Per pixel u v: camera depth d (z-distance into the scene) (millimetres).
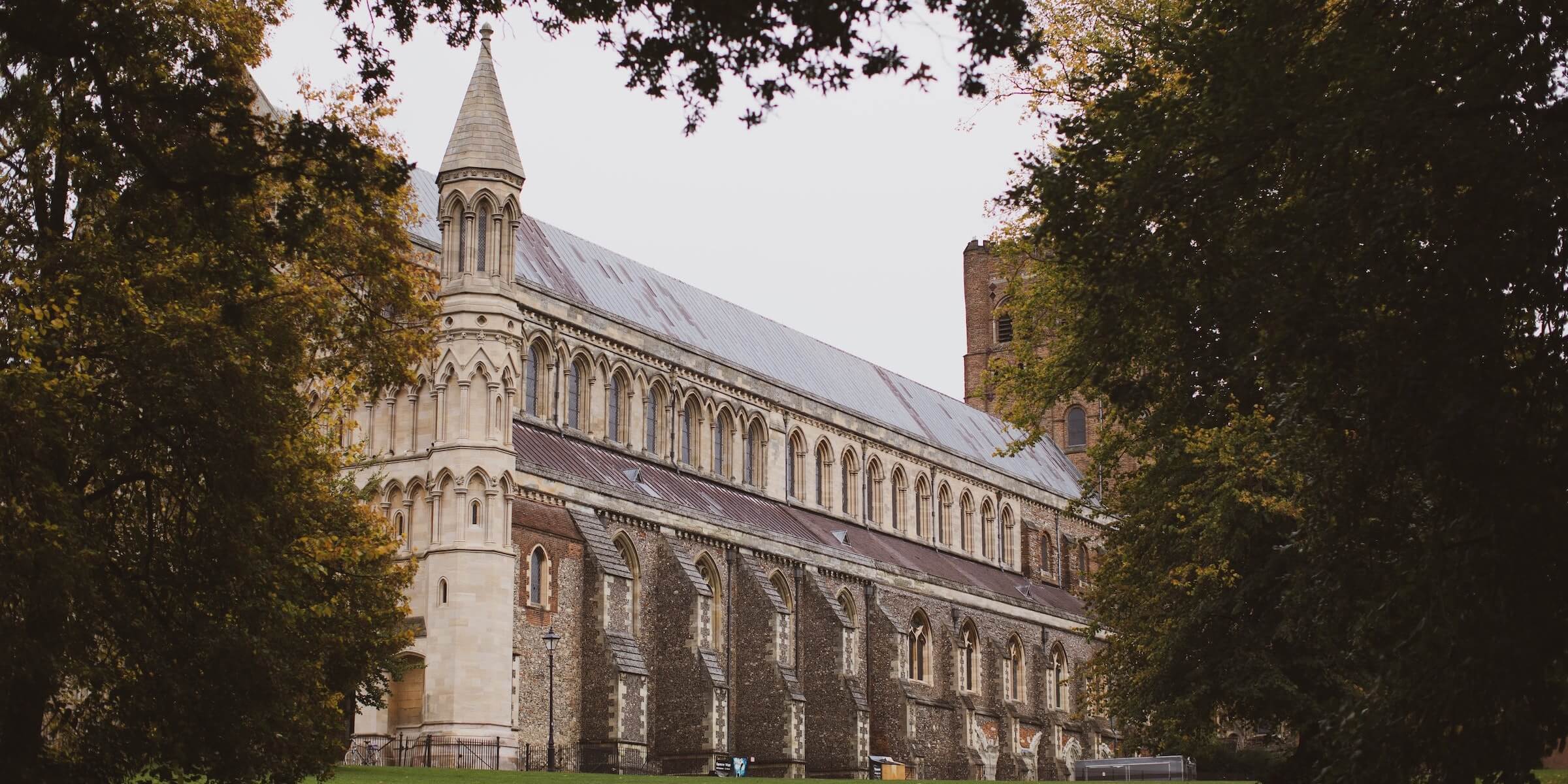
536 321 86938
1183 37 29781
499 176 77125
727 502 96875
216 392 34250
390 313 57875
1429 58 26016
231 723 35625
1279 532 47188
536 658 75812
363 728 72562
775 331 116688
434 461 74438
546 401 87125
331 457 43906
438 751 71125
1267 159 27594
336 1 27234
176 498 36438
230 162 29156
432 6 27203
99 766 35406
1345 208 25953
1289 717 54188
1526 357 26453
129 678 34750
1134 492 54031
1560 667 28156
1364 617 29641
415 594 73750
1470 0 25781
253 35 40062
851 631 95312
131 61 30562
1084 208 28859
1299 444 31938
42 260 34062
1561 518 24734
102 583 34188
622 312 97500
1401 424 25734
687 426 98375
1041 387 51500
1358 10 26922
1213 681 53062
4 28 27406
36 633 32000
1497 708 25609
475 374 75062
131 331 33844
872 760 92875
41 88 30281
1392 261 25625
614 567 79688
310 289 42844
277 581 36438
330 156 28844
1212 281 27641
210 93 29547
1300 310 26031
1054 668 118375
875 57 23812
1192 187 27547
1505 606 25047
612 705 77312
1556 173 24734
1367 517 28438
